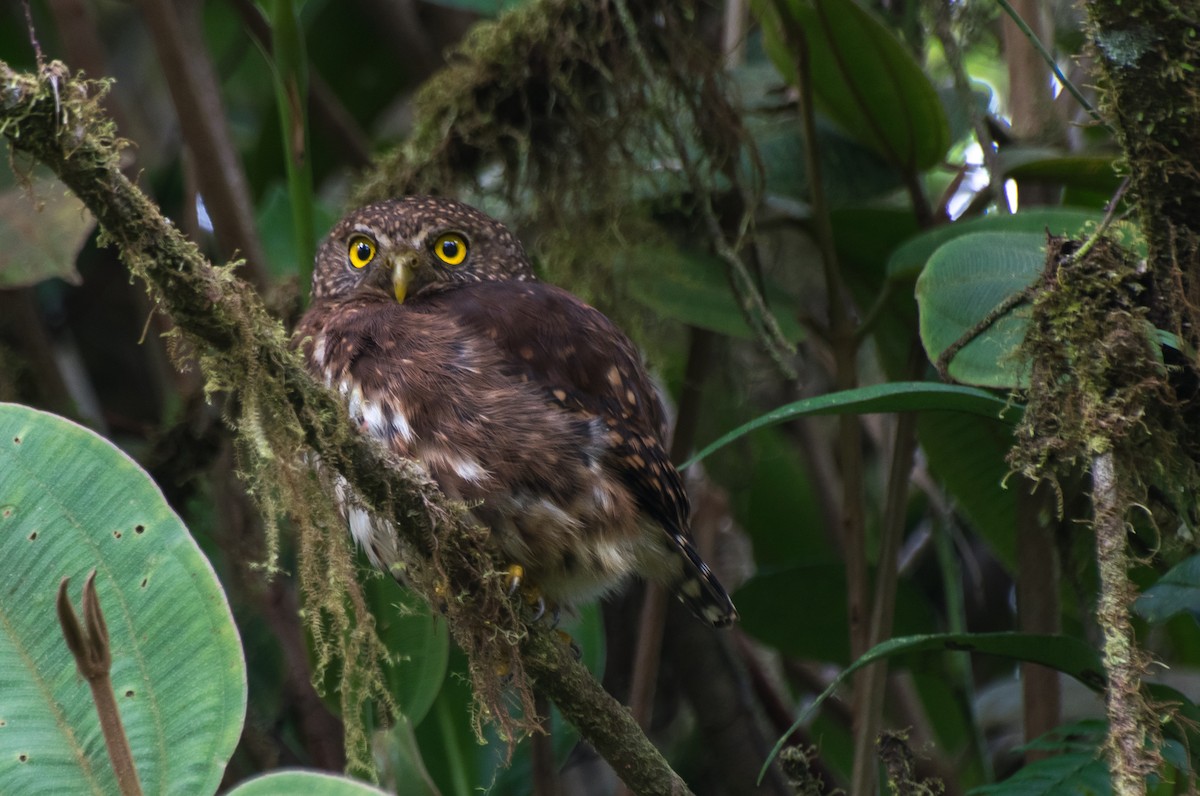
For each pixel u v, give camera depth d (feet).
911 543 29.63
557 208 23.32
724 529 31.09
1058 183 21.26
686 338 27.02
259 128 32.89
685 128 22.80
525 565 18.35
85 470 12.71
